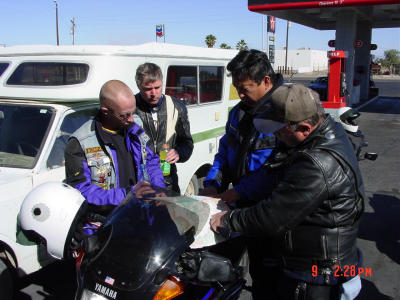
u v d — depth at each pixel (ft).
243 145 8.23
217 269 5.73
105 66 13.51
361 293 12.24
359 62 73.67
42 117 11.67
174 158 11.19
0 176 10.48
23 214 7.40
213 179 9.28
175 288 5.73
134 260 5.80
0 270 9.91
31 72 14.17
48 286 12.41
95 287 5.74
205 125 18.30
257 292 8.21
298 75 179.11
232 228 6.49
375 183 23.68
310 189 5.83
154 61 15.28
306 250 6.31
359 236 16.34
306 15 63.00
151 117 11.57
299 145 6.32
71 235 7.22
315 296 6.37
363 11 60.39
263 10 52.54
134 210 6.67
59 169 11.25
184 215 6.65
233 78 8.07
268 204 6.14
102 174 8.48
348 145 6.24
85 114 12.41
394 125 45.65
